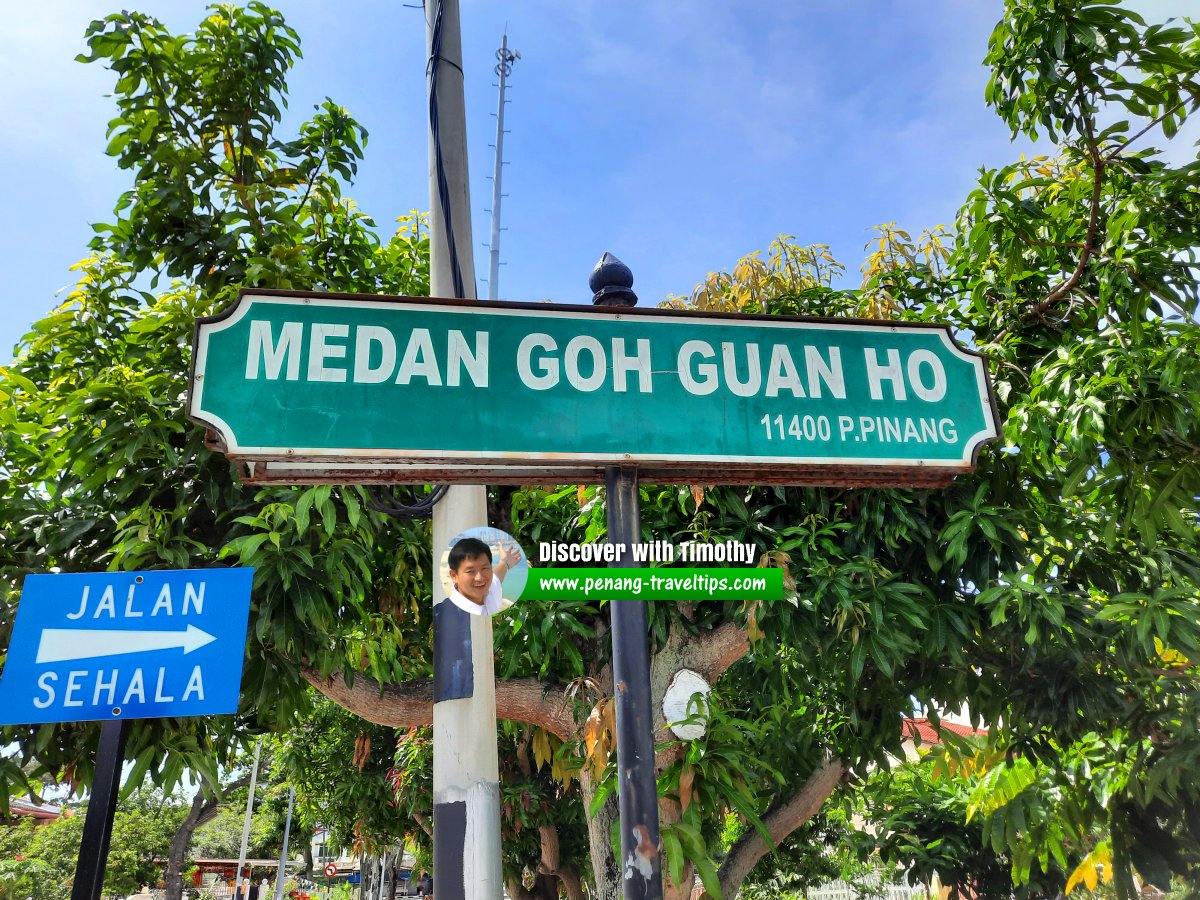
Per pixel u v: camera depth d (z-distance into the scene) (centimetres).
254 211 561
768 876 1286
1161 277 457
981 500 497
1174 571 499
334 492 514
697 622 559
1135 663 513
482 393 178
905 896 1702
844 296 650
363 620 568
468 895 264
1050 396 473
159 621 213
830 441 189
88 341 544
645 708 166
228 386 167
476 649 290
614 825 470
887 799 1026
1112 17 425
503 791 992
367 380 174
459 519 300
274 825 4397
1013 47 459
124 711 204
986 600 467
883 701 630
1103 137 458
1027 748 613
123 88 546
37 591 210
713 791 404
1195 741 504
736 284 694
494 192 1798
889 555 552
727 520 516
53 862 2970
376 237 662
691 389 188
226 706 207
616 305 195
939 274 650
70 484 488
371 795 1243
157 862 3769
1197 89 429
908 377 200
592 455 177
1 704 199
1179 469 441
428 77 348
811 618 504
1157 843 580
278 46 589
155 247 556
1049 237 548
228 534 490
